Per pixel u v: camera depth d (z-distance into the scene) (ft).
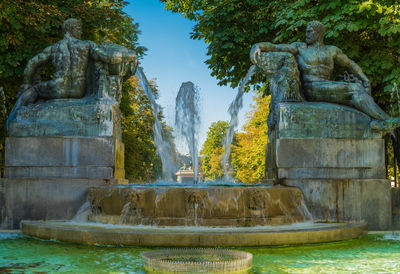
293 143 33.14
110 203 29.09
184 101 52.70
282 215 29.32
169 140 81.61
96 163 33.17
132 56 35.68
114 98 35.09
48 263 20.29
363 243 26.40
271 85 35.70
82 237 24.76
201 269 17.57
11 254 22.34
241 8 56.24
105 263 20.21
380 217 32.24
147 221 27.48
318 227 27.30
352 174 33.19
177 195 27.61
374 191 32.40
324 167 33.12
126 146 79.36
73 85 35.32
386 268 19.63
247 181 121.08
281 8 51.34
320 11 47.39
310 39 36.29
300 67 36.01
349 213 32.09
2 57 45.24
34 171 33.01
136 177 92.43
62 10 47.80
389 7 41.98
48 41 47.88
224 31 55.57
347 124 33.50
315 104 34.14
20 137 33.30
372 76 46.11
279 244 24.20
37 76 36.68
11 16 42.80
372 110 33.53
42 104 34.45
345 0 45.16
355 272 18.85
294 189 30.35
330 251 23.50
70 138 33.19
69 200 31.94
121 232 24.07
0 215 31.68
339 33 46.68
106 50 35.32
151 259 18.40
